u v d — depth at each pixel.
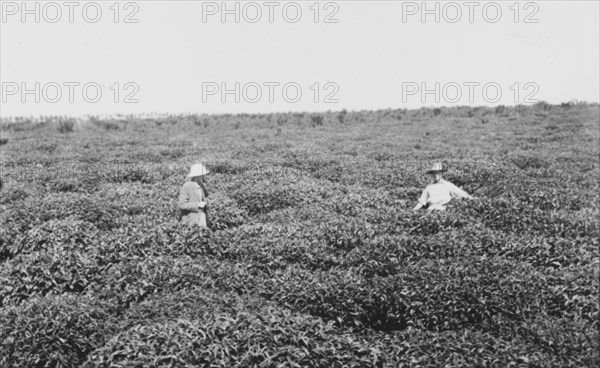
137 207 18.75
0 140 42.41
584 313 9.95
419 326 10.17
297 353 8.40
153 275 11.41
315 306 10.41
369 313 10.60
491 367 8.34
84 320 9.84
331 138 40.75
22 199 21.83
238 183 23.50
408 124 48.53
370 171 25.91
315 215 16.77
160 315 9.72
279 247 13.05
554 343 8.86
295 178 23.80
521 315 10.09
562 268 11.66
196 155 33.38
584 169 25.53
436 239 13.09
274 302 10.34
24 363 9.24
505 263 11.54
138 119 61.50
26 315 9.82
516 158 27.59
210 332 8.78
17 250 14.30
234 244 13.47
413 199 20.67
